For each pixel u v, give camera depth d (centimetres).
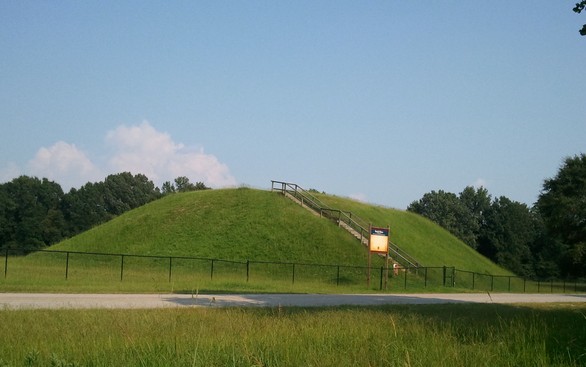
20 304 1945
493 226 10794
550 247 10394
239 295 2950
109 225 6106
